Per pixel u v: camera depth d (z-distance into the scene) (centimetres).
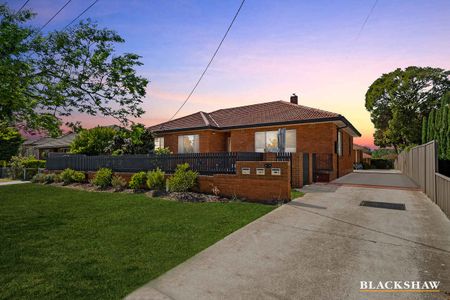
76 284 305
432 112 1359
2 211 724
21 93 503
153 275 328
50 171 1709
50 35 510
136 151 1841
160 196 941
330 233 499
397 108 3106
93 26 527
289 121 1582
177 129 1997
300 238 471
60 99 532
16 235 502
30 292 286
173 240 464
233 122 1938
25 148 3494
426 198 873
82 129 602
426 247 423
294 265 357
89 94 558
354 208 716
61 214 682
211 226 552
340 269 343
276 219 603
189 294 281
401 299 271
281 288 295
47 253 406
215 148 1964
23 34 466
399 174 2111
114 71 544
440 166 1169
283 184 816
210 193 956
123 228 543
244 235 489
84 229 540
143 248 426
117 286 300
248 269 345
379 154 5056
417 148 1270
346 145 2088
